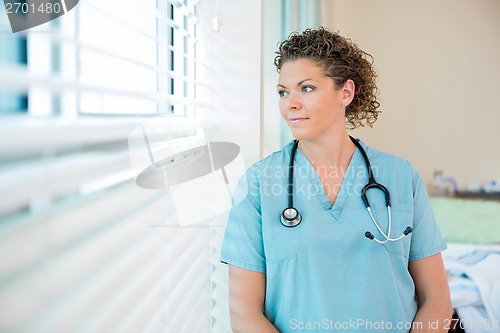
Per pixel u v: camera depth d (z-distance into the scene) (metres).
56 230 0.44
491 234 2.21
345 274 0.92
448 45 3.12
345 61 0.97
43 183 0.41
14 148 0.39
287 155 1.04
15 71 0.38
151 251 0.68
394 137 3.20
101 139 0.54
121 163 0.59
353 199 0.98
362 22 3.16
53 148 0.46
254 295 0.94
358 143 1.06
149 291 0.70
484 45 3.11
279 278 0.93
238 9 1.14
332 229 0.94
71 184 0.45
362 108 1.08
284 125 1.64
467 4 3.10
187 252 0.90
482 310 1.55
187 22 1.08
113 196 0.59
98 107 0.70
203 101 1.10
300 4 1.83
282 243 0.92
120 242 0.56
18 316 0.39
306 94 0.93
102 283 0.53
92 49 0.49
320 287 0.91
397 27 3.14
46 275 0.43
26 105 0.56
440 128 3.17
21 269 0.40
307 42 0.95
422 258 1.03
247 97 1.14
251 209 0.97
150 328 0.69
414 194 1.04
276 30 1.50
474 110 3.15
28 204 0.44
